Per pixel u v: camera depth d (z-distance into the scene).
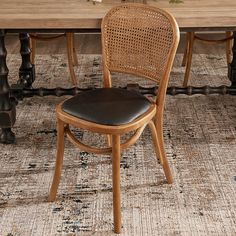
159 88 2.39
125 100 2.35
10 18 2.58
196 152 2.95
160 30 2.35
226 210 2.43
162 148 2.54
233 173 2.74
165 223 2.34
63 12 2.69
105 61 2.53
